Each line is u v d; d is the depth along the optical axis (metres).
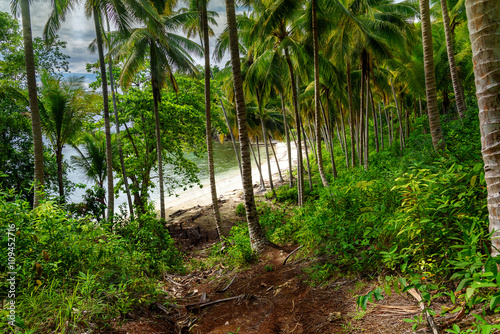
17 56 15.01
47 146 15.94
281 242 7.91
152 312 4.27
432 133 6.42
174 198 26.16
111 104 14.90
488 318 2.04
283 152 48.53
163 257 7.64
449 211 2.96
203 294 5.24
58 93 12.12
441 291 2.68
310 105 20.88
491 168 2.20
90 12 9.97
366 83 16.53
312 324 3.16
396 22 13.52
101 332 3.29
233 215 17.34
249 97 14.47
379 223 3.87
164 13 12.26
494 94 2.14
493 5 2.10
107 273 4.52
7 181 13.89
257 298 4.49
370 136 29.05
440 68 14.22
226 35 13.70
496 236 2.15
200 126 16.36
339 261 4.30
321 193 5.67
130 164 15.53
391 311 2.79
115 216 8.72
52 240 4.32
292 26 11.93
